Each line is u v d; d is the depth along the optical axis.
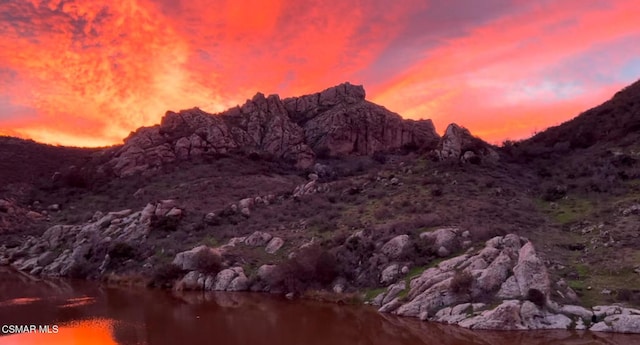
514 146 72.50
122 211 56.69
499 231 35.75
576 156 62.62
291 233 46.00
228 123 93.25
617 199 43.78
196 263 41.38
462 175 54.03
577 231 38.56
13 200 68.06
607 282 28.69
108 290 39.34
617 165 53.38
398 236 36.75
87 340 22.81
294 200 56.38
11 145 99.56
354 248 38.09
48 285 41.59
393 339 23.86
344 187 58.06
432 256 34.06
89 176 77.25
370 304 32.22
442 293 28.73
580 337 23.17
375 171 64.75
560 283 28.16
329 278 36.78
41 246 54.34
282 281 38.00
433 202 46.03
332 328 26.34
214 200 60.75
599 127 71.50
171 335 24.34
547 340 22.80
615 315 24.75
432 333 24.86
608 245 33.97
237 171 76.00
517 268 28.02
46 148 103.31
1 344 21.67
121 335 24.03
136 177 75.31
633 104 73.81
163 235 49.66
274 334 24.92
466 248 33.94
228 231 48.53
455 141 61.75
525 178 55.97
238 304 33.47
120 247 47.22
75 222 60.12
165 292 38.66
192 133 85.56
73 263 48.16
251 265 41.59
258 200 57.69
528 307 25.55
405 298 30.44
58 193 74.00
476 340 23.17
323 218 47.72
